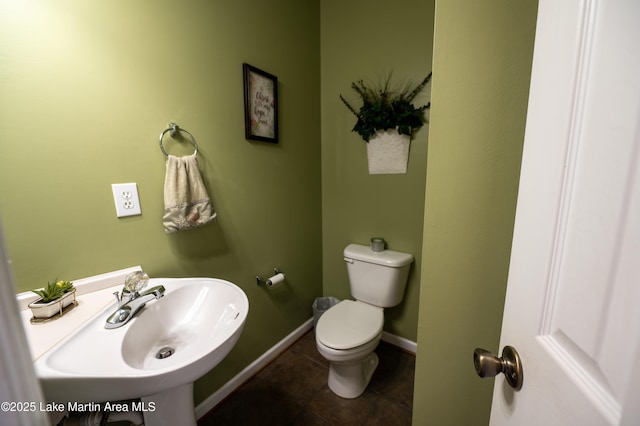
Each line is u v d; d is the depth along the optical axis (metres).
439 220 0.66
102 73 0.83
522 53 0.53
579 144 0.29
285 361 1.61
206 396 1.26
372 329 1.29
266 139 1.41
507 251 0.60
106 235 0.88
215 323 0.88
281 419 1.23
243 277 1.39
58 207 0.78
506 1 0.53
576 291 0.30
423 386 0.75
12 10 0.67
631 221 0.23
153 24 0.93
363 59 1.60
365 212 1.74
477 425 0.70
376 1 1.51
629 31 0.24
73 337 0.63
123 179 0.90
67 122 0.77
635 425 0.22
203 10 1.08
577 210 0.30
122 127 0.88
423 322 0.72
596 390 0.26
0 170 0.69
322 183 1.90
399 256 1.55
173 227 1.00
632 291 0.23
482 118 0.58
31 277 0.75
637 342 0.22
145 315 0.80
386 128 1.53
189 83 1.06
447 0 0.58
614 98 0.25
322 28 1.73
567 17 0.32
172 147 1.03
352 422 1.21
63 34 0.75
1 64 0.66
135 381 0.53
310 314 1.92
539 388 0.35
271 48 1.40
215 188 1.20
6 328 0.24
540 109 0.37
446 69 0.60
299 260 1.77
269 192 1.50
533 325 0.37
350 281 1.66
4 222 0.70
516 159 0.57
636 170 0.23
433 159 0.64
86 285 0.83
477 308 0.65
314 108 1.76
